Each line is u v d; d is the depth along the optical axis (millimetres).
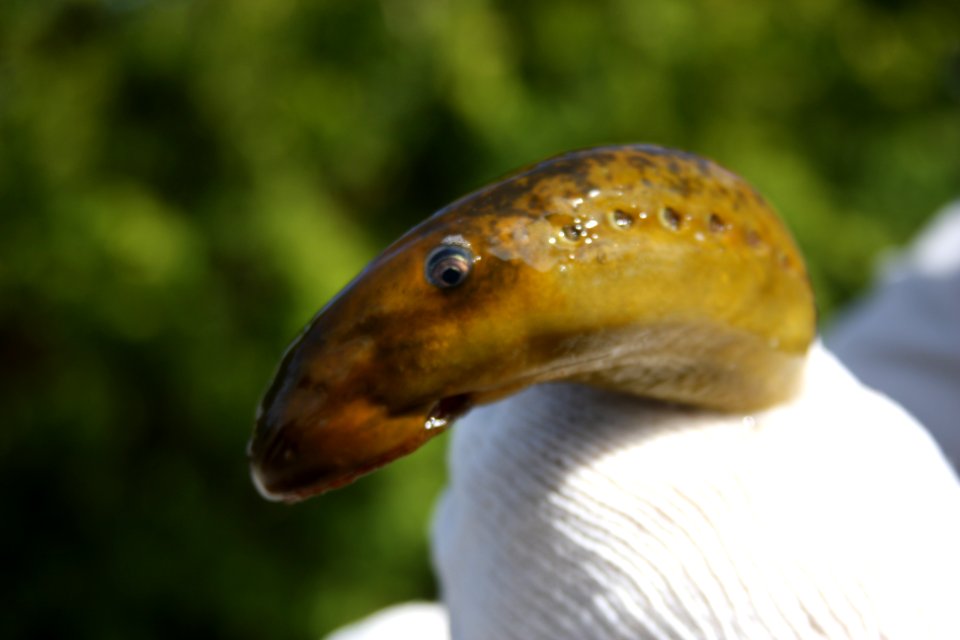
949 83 1290
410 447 245
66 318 926
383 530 921
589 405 270
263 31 916
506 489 269
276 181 928
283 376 247
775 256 260
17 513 981
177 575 954
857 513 258
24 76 944
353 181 992
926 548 259
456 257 242
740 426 268
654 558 257
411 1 948
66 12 962
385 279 244
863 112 1232
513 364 245
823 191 1139
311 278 891
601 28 1020
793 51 1146
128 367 953
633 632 256
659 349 254
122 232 886
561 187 248
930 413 579
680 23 1040
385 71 958
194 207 948
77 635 974
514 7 1027
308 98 931
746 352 259
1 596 976
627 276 246
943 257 607
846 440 267
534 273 243
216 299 934
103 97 938
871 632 251
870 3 1222
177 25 914
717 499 259
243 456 952
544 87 1025
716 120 1086
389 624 381
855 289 1104
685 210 251
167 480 968
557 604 262
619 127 1025
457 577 281
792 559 254
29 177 915
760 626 252
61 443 948
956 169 1307
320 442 244
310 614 945
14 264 915
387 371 243
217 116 924
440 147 1006
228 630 962
